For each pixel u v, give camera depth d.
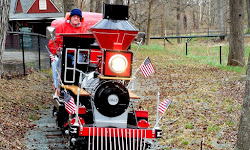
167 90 15.46
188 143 8.04
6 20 5.77
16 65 15.62
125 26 6.69
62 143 8.09
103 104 6.31
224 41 41.44
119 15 6.85
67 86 7.82
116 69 6.25
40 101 12.69
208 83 15.53
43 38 19.89
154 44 48.16
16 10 34.75
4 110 10.16
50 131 9.10
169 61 26.59
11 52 15.44
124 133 6.36
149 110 11.80
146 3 50.34
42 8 33.97
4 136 7.93
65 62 7.89
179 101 12.55
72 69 7.93
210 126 9.09
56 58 9.39
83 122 6.50
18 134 8.55
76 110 6.29
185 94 13.79
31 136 8.56
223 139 8.15
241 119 5.75
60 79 8.25
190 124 9.46
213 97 12.36
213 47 36.41
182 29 72.94
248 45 33.44
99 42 6.80
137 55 31.36
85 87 7.02
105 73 6.31
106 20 6.79
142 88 16.41
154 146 8.00
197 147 7.74
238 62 19.30
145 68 7.26
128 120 7.22
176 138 8.48
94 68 7.91
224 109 10.62
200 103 11.79
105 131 6.29
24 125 9.43
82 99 7.28
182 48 37.66
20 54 15.90
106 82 6.33
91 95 6.76
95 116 6.45
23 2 35.16
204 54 31.67
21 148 7.46
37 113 11.10
